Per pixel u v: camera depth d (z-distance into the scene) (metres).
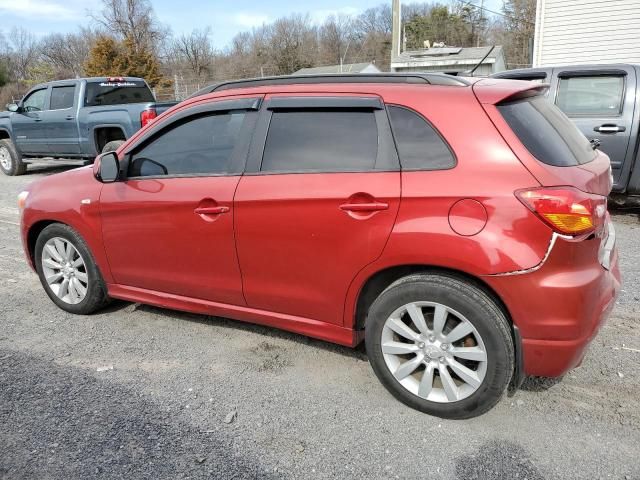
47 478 2.47
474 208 2.58
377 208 2.79
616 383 3.13
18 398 3.11
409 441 2.69
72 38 71.06
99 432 2.80
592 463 2.50
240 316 3.50
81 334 3.95
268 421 2.87
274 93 3.27
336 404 3.01
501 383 2.66
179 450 2.65
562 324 2.52
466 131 2.71
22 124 11.63
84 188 3.98
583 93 6.69
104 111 10.28
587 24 12.93
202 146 3.46
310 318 3.23
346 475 2.47
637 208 7.38
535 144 2.67
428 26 65.00
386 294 2.86
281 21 62.75
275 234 3.12
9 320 4.21
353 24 68.69
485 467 2.49
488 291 2.66
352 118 3.00
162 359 3.56
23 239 4.41
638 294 4.34
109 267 3.96
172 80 50.94
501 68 36.19
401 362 2.96
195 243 3.44
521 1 51.72
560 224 2.46
